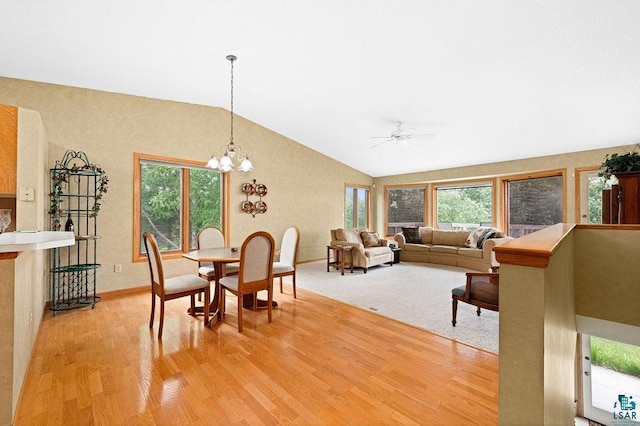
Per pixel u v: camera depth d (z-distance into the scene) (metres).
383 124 5.16
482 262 5.73
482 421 1.64
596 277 2.49
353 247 5.65
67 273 3.68
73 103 3.79
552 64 3.07
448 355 2.41
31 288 2.37
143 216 4.45
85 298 3.79
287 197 6.39
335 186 7.55
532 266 0.94
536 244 1.07
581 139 4.81
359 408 1.75
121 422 1.62
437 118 4.61
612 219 3.03
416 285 4.70
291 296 4.09
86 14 2.50
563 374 1.52
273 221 6.11
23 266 1.96
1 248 1.36
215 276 3.40
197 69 3.62
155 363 2.25
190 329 2.91
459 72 3.39
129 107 4.23
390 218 8.44
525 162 5.89
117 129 4.11
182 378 2.05
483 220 7.01
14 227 3.02
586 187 5.21
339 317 3.27
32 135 2.83
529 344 0.97
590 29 2.55
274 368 2.19
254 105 4.93
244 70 3.65
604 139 4.75
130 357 2.34
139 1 2.40
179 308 3.56
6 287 1.57
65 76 3.53
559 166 5.49
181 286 2.84
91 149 3.90
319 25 2.77
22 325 1.93
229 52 3.23
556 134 4.72
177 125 4.69
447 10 2.49
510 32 2.68
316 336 2.76
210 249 3.70
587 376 2.97
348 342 2.64
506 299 1.00
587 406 2.98
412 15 2.59
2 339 1.55
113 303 3.72
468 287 2.94
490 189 6.88
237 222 5.50
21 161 2.76
